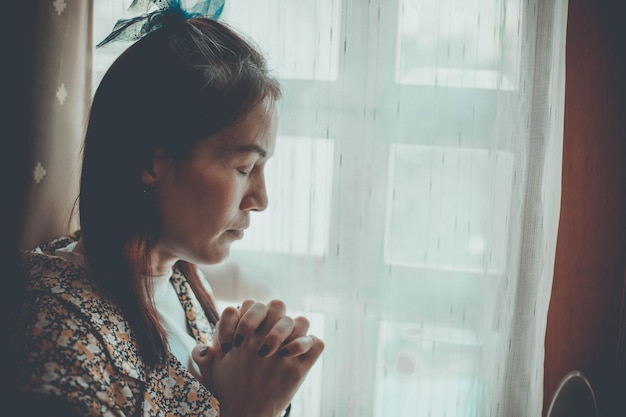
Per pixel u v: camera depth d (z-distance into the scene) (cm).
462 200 106
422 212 107
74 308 57
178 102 59
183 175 61
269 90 65
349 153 106
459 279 108
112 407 54
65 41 94
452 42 103
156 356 61
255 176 67
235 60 62
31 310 57
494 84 104
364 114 105
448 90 104
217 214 63
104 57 104
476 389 110
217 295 112
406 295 109
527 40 101
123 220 63
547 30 101
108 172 62
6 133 86
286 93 106
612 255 110
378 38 104
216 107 59
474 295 109
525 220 105
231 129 61
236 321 68
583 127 109
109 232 62
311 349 67
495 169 105
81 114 99
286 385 65
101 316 58
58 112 93
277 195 108
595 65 107
